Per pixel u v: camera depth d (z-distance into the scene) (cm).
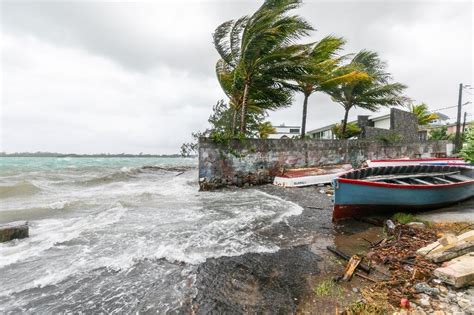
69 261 445
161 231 607
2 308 315
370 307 306
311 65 1375
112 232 597
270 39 1226
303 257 474
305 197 1028
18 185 1241
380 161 1451
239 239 562
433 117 3553
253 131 2412
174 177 2206
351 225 657
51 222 680
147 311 314
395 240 527
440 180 896
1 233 529
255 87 1530
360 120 2295
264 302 336
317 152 1552
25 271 409
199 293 354
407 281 368
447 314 293
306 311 317
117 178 2031
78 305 324
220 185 1265
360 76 1609
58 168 3033
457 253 414
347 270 405
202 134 1866
